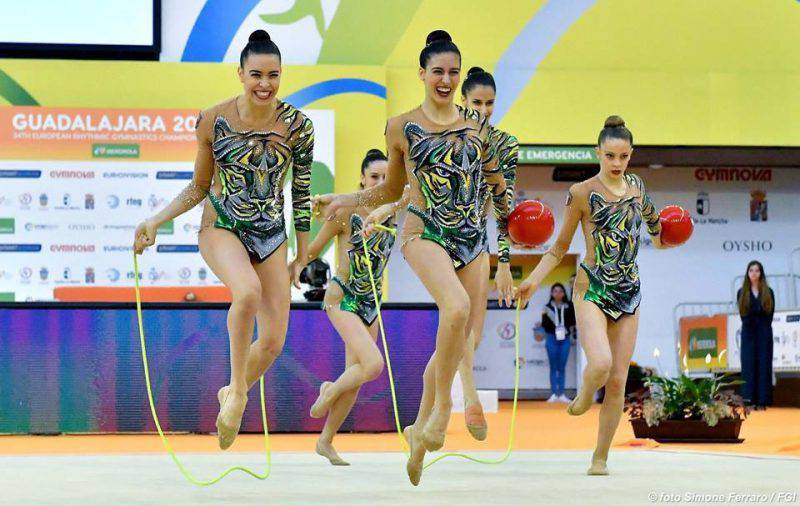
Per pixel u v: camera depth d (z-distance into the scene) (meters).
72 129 23.88
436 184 7.70
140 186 23.95
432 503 6.90
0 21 24.47
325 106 25.36
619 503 6.88
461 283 7.83
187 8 25.27
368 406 16.50
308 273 17.25
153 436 15.95
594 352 9.09
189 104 25.05
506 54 26.33
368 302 11.44
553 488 8.03
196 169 8.42
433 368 9.27
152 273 23.77
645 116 26.70
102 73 24.83
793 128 27.06
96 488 8.04
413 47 26.00
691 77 26.81
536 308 30.59
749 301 24.23
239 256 8.02
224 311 16.45
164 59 25.19
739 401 14.07
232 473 9.59
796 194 30.67
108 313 16.33
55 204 23.72
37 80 24.64
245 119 8.14
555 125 26.42
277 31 25.62
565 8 26.53
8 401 16.09
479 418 10.19
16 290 23.53
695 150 27.73
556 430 17.52
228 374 16.39
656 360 30.06
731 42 26.98
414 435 7.68
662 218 10.09
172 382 16.31
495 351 30.45
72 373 16.19
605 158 9.55
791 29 27.12
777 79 27.08
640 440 13.71
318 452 10.95
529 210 8.78
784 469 9.77
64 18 24.66
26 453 12.68
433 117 7.79
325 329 16.59
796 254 30.62
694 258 30.33
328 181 24.66
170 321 16.38
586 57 26.58
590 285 9.50
